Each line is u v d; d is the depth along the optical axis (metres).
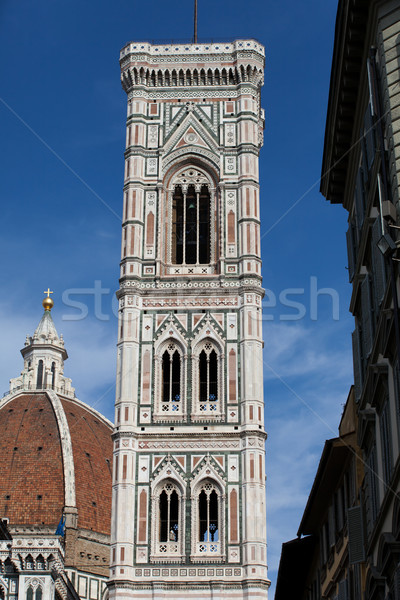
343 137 54.16
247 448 96.19
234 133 111.06
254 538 92.50
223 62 113.56
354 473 56.88
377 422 45.78
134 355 100.56
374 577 42.75
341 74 50.19
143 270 104.50
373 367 43.53
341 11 47.50
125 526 93.06
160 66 113.44
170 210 108.00
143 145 110.62
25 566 136.12
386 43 43.16
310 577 80.50
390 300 41.59
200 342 101.31
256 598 90.19
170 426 97.38
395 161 41.03
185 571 91.44
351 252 54.22
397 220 40.62
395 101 41.84
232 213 107.31
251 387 98.94
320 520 71.44
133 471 95.44
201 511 94.81
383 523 43.12
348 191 57.38
